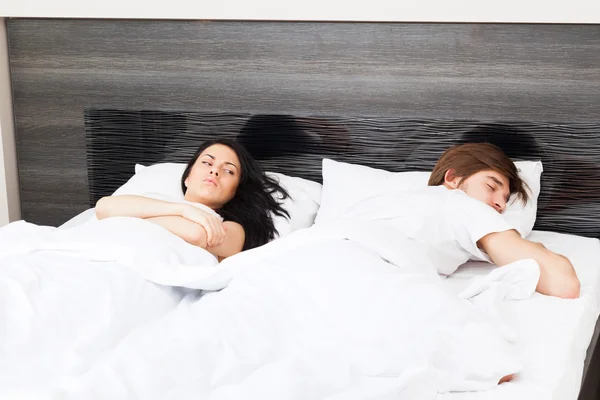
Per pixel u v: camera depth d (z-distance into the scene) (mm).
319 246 1827
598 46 2490
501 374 1542
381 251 1849
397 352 1562
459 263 2186
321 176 2795
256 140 2826
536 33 2525
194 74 2842
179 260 2033
